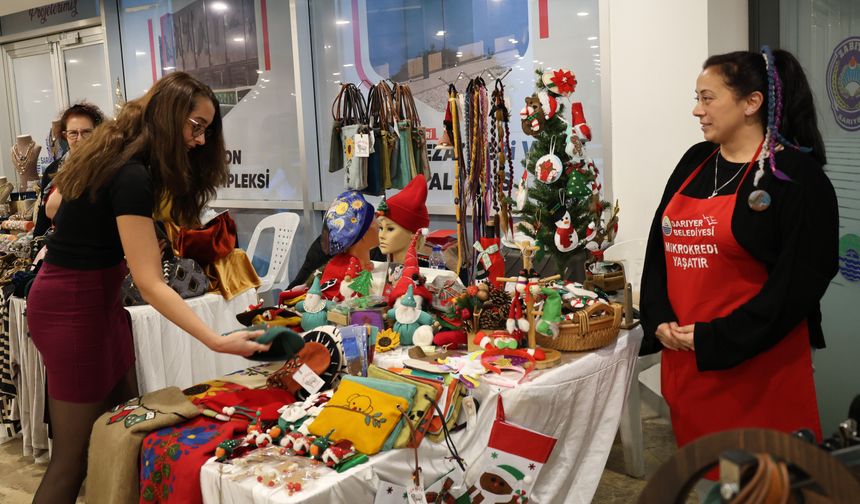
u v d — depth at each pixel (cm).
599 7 394
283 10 567
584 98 426
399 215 261
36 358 338
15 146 492
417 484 179
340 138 428
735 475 89
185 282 340
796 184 186
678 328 205
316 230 585
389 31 514
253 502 162
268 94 593
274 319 244
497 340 220
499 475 202
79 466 218
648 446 338
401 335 237
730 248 195
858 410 113
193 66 638
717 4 347
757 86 192
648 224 385
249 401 203
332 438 180
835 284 310
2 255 404
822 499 90
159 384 322
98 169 195
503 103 300
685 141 364
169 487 179
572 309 236
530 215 276
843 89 301
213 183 222
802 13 323
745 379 198
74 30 700
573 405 223
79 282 206
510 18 452
